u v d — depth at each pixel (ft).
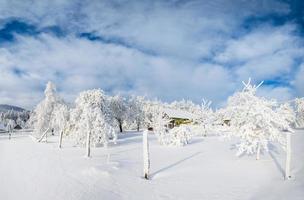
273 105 65.46
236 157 73.51
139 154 90.84
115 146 115.85
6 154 105.40
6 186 52.26
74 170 61.57
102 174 55.16
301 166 55.93
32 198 43.29
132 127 246.47
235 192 41.65
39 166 71.05
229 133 69.10
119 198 40.63
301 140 102.01
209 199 38.78
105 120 100.48
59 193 44.50
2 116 438.81
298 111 186.60
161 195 41.68
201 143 118.83
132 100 225.97
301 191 37.19
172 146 108.47
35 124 181.16
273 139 64.03
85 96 108.27
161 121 153.69
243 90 68.23
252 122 65.46
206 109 171.73
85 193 43.60
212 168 60.29
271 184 44.50
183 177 53.42
